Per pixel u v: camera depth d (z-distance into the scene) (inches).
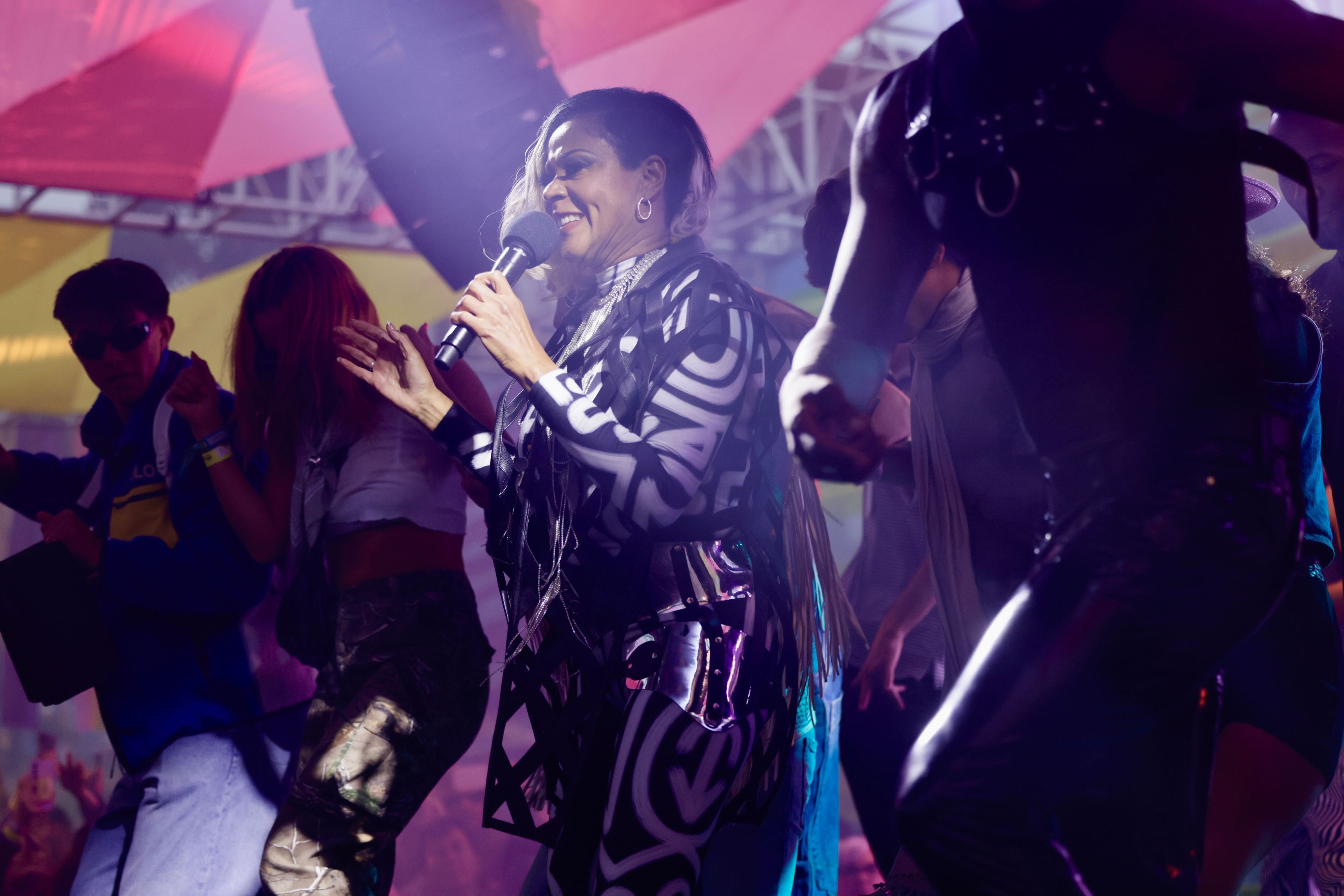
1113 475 43.8
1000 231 45.8
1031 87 44.3
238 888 98.4
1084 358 44.8
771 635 69.0
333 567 91.1
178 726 99.3
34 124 272.8
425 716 86.4
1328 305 86.0
